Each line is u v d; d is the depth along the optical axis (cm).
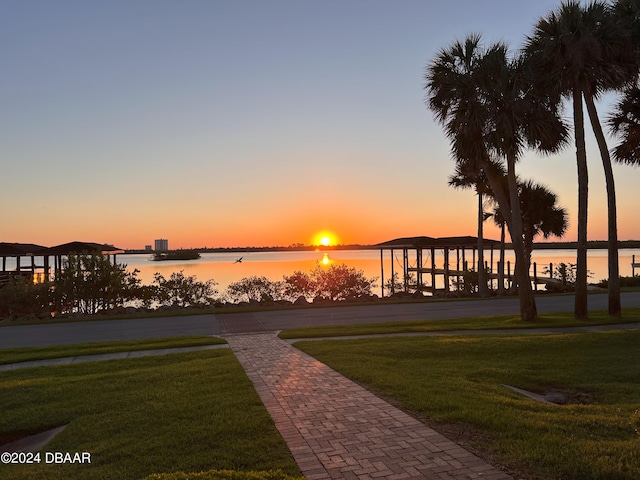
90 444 580
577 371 919
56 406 740
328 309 2230
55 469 509
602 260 7438
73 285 2447
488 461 474
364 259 11131
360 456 494
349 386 789
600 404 735
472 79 1675
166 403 713
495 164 2030
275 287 2748
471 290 3319
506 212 1809
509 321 1653
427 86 1805
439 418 603
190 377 878
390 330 1466
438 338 1277
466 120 1683
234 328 1669
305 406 676
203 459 503
